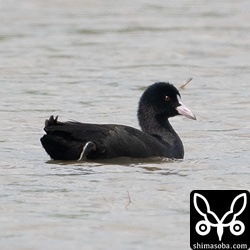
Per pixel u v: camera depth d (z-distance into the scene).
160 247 11.80
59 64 27.95
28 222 12.68
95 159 16.14
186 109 17.55
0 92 23.94
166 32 33.44
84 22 35.03
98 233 12.30
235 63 28.38
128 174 15.39
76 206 13.48
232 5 39.97
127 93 24.05
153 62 28.45
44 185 14.65
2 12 37.25
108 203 13.66
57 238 12.07
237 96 23.64
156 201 13.78
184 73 26.89
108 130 16.14
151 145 16.56
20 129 19.67
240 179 15.20
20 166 16.02
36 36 32.28
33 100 22.91
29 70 27.09
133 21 35.47
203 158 17.12
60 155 15.97
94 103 22.70
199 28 34.09
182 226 12.60
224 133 19.62
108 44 31.17
